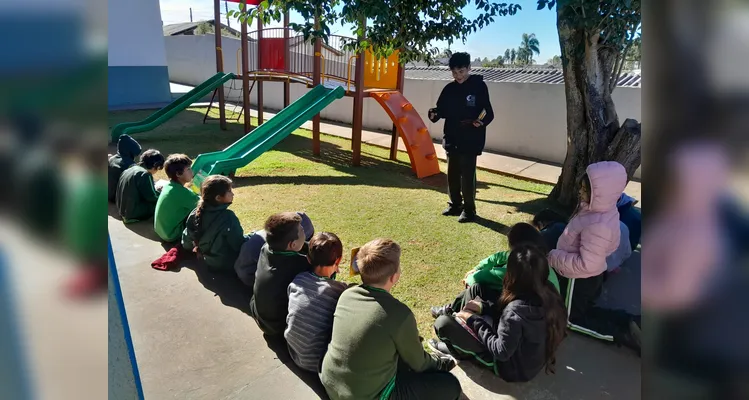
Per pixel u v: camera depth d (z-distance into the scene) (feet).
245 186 19.38
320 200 17.72
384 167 24.26
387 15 12.67
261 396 7.38
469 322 8.00
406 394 6.65
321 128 36.88
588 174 8.29
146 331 8.96
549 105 26.66
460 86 14.96
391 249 6.81
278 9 12.33
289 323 7.70
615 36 13.97
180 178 12.75
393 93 24.59
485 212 16.90
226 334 8.96
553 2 11.55
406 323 6.49
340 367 6.56
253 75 32.24
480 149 15.12
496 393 7.64
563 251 8.88
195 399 7.27
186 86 64.90
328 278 7.95
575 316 9.26
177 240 12.92
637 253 10.23
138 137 30.63
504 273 8.61
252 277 10.15
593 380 7.94
